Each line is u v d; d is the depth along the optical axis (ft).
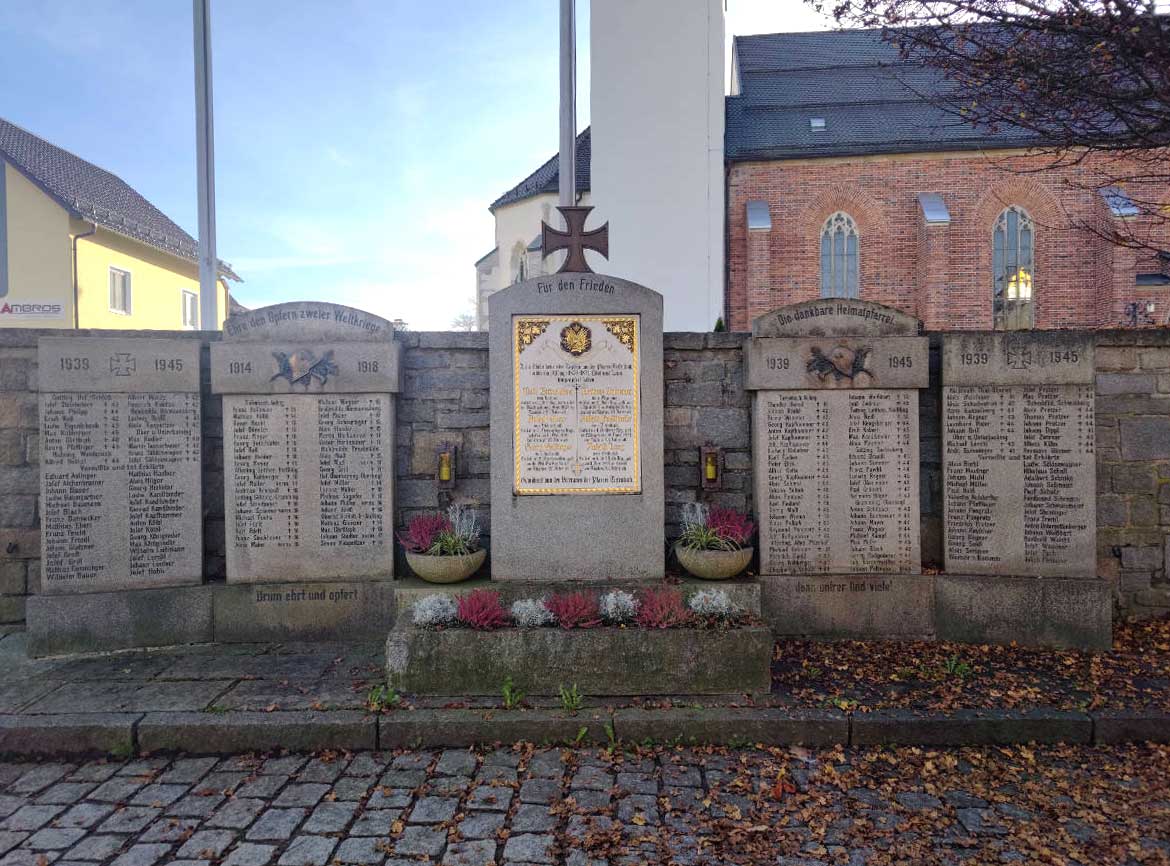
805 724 14.88
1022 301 74.84
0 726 14.56
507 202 81.87
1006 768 13.99
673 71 70.69
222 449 20.59
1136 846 11.48
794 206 75.10
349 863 11.26
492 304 19.86
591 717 14.90
